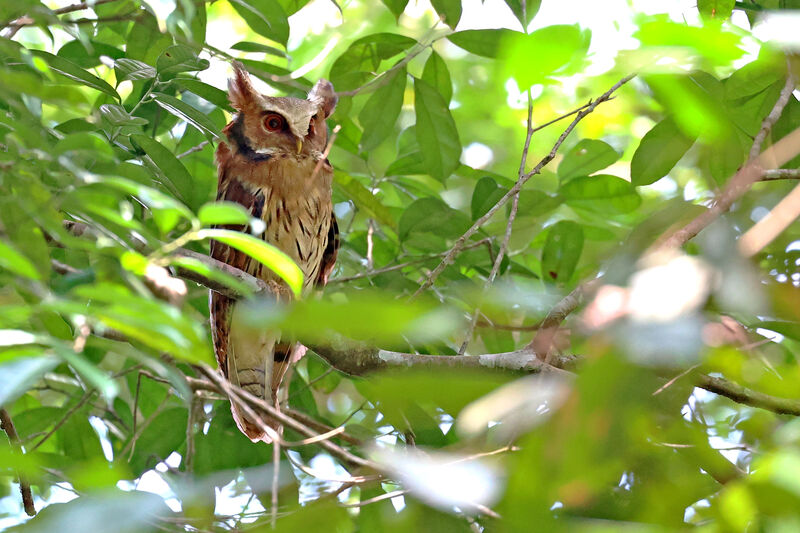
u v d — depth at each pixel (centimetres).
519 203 1044
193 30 814
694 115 368
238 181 1030
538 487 274
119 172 604
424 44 920
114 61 762
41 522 316
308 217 1038
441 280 1000
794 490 297
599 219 1100
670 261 273
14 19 662
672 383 467
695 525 382
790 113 806
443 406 296
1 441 797
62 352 340
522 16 812
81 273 550
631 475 373
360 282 1051
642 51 336
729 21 687
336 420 1213
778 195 455
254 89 1061
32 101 538
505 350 954
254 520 667
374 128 966
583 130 1495
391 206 1095
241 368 1000
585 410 261
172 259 411
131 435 892
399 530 396
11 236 492
